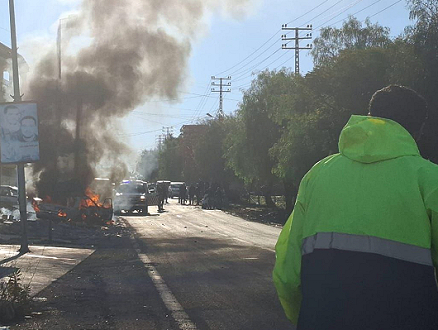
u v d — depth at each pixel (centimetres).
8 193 2884
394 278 213
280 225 3219
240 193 6875
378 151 227
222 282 1114
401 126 237
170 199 8038
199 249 1805
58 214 2839
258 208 5062
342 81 2659
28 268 1291
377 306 212
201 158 6681
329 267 220
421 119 249
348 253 218
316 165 246
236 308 862
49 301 920
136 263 1438
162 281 1133
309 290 225
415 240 216
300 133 3123
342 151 237
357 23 3934
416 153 230
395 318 211
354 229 219
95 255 1634
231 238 2261
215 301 919
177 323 767
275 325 752
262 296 959
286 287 241
